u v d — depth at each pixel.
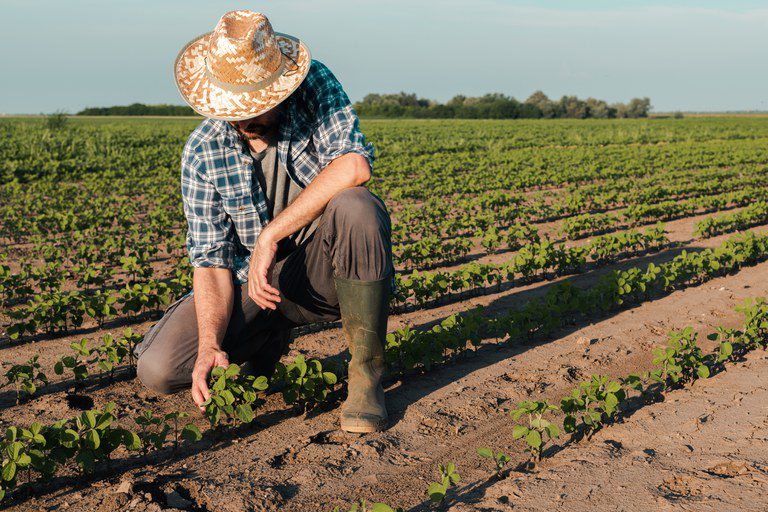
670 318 5.46
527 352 4.63
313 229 3.46
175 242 8.82
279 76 2.98
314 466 3.00
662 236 8.80
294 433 3.35
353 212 3.10
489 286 6.87
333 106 3.27
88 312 5.40
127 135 42.16
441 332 4.21
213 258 3.29
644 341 4.86
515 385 3.98
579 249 7.58
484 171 20.67
